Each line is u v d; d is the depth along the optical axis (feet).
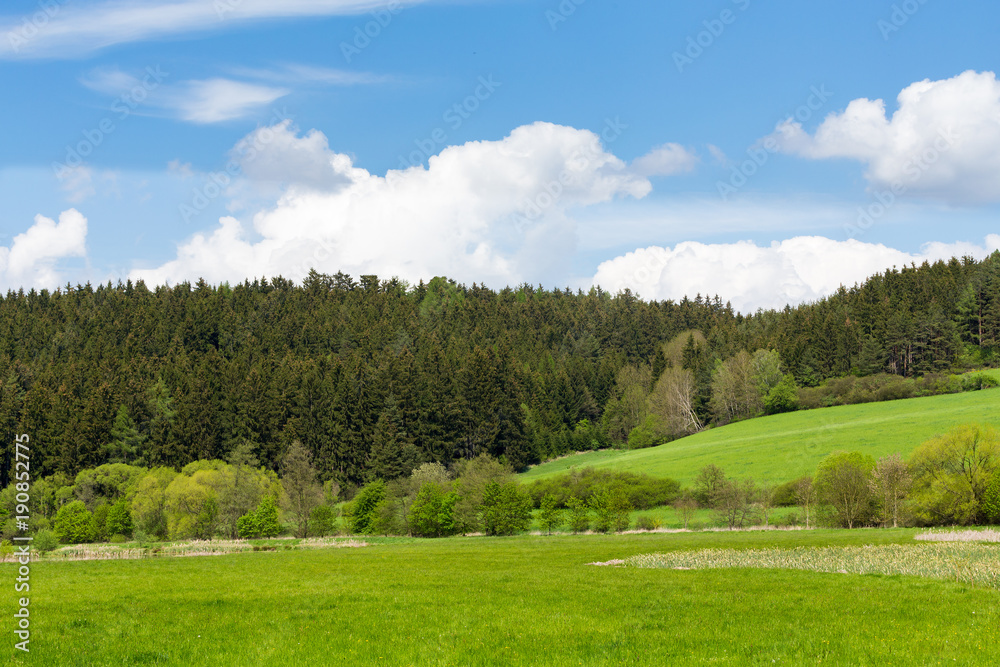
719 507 227.40
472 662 51.21
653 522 229.25
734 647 53.93
